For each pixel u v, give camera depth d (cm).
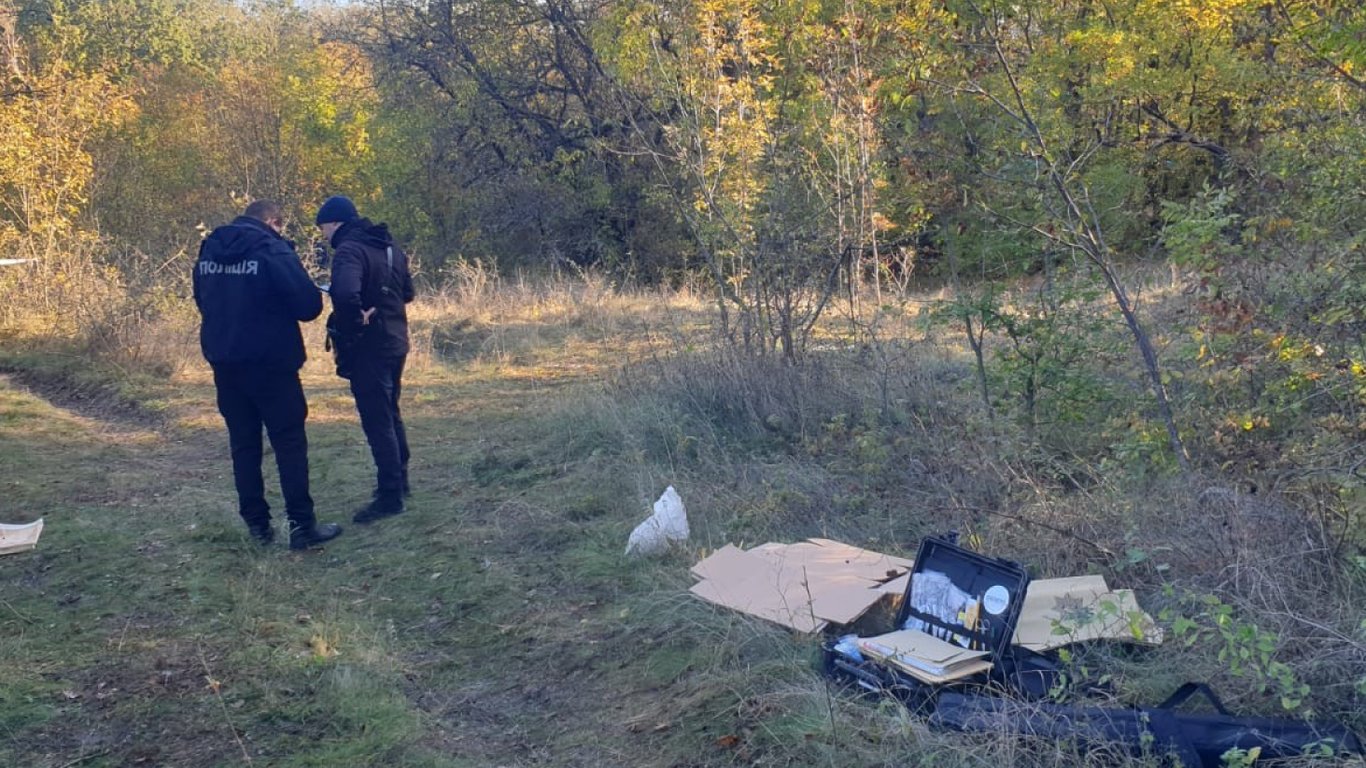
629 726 388
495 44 2381
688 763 357
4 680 426
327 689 421
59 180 1544
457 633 482
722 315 836
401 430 668
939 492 560
